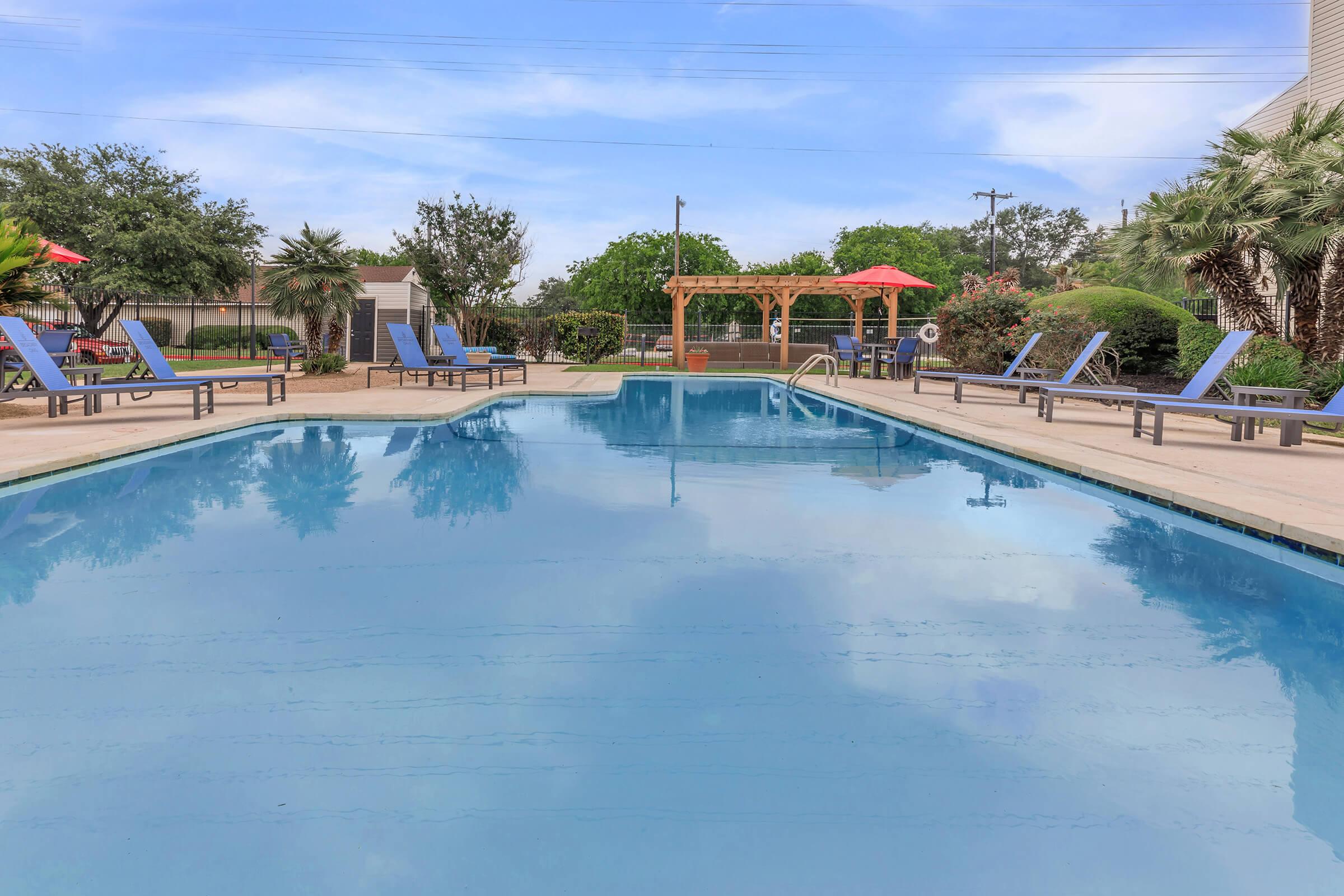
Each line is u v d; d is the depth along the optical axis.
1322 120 11.02
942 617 2.94
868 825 1.68
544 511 4.68
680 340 23.72
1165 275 11.31
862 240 48.31
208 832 1.61
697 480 5.79
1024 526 4.43
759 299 37.62
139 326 8.73
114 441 6.47
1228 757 1.96
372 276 26.44
